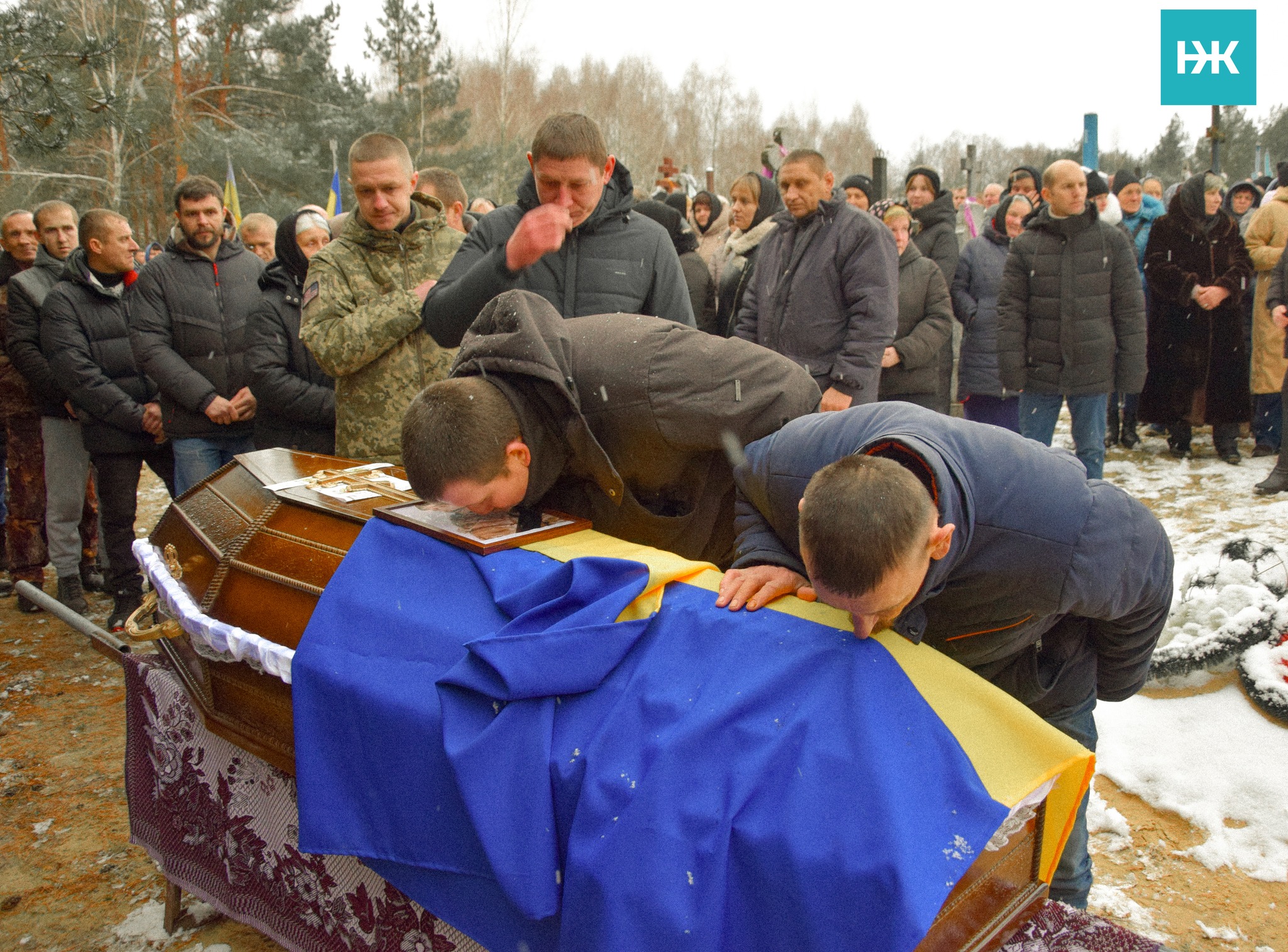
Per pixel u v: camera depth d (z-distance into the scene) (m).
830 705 1.36
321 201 17.58
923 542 1.30
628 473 1.97
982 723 1.38
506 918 1.47
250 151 17.16
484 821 1.41
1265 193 7.48
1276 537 4.41
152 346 3.81
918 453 1.43
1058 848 1.51
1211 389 5.85
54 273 4.37
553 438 1.86
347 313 2.84
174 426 3.89
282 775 1.95
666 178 9.56
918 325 4.62
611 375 1.84
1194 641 3.12
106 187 18.31
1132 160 31.34
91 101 4.01
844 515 1.28
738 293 4.77
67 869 2.62
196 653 2.17
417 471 1.71
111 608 4.54
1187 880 2.38
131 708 2.36
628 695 1.47
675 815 1.30
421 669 1.64
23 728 3.40
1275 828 2.51
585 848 1.32
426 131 20.66
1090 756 1.38
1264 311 5.84
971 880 1.36
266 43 19.94
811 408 1.99
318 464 2.50
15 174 15.59
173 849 2.29
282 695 1.89
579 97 33.62
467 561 1.81
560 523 1.96
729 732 1.36
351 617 1.77
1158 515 4.96
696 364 1.85
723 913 1.26
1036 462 1.58
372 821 1.61
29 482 4.53
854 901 1.19
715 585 1.65
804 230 3.85
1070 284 4.70
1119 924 2.24
